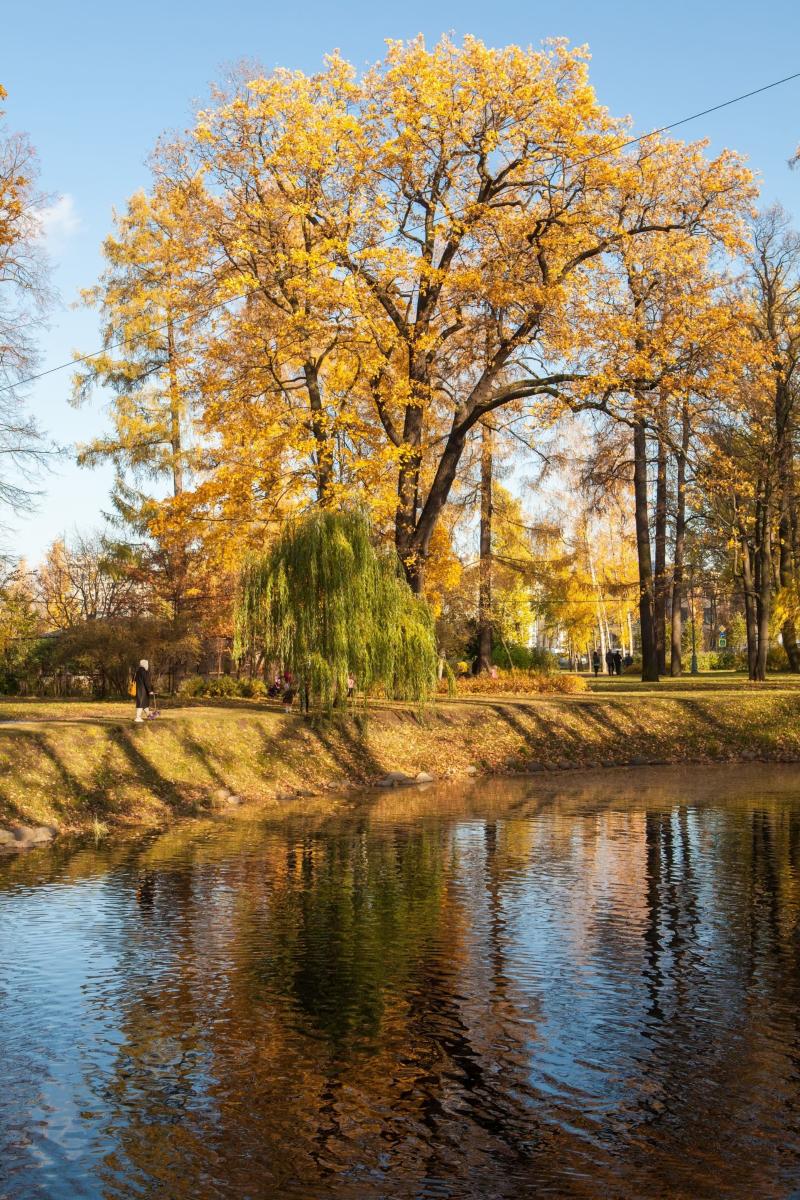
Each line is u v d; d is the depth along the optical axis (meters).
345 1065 9.34
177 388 34.25
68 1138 8.00
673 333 31.75
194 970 12.13
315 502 31.78
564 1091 8.78
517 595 61.91
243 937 13.55
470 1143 7.88
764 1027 10.24
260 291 32.34
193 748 27.69
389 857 18.84
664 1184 7.26
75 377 44.84
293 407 33.53
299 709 32.94
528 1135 8.00
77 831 21.70
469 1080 9.02
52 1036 10.07
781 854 19.00
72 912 14.88
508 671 50.19
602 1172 7.43
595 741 35.69
